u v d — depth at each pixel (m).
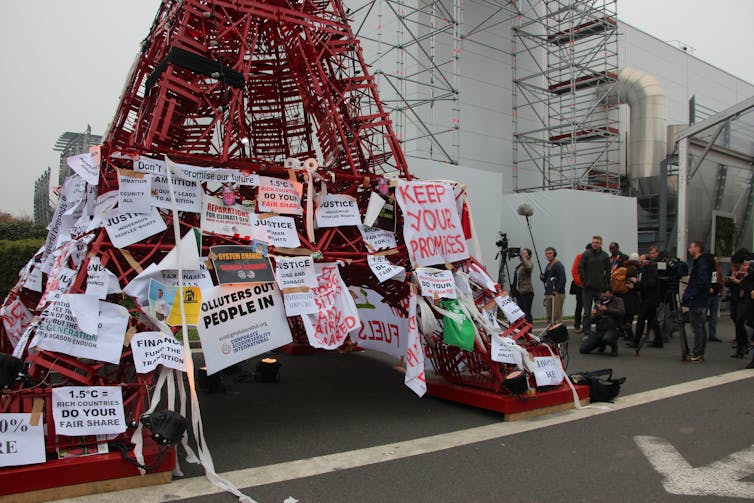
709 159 16.23
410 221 5.82
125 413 4.12
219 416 5.85
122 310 4.13
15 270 11.42
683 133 15.05
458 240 6.18
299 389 7.16
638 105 21.28
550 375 5.96
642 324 9.84
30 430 3.55
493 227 14.51
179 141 6.32
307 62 6.24
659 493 3.78
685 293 9.23
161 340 4.19
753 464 4.34
